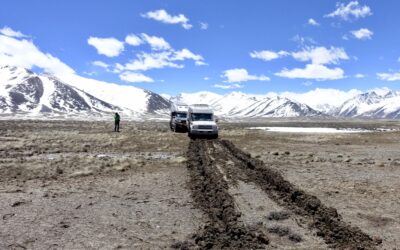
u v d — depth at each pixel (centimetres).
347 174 2317
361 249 1062
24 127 8194
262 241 1127
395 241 1152
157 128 8312
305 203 1520
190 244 1105
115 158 2969
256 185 1905
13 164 2548
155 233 1218
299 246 1107
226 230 1212
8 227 1256
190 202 1602
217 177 2053
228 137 5503
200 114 5241
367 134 6675
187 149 3747
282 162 2817
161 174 2264
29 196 1681
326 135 6234
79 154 3300
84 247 1096
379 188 1900
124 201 1617
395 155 3506
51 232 1216
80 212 1444
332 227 1246
